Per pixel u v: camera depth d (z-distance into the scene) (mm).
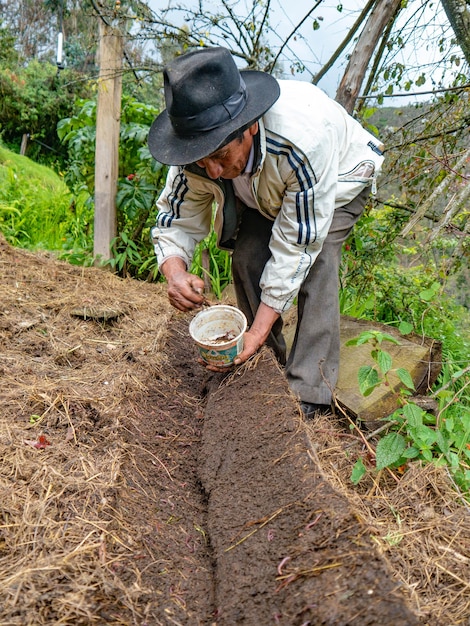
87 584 1257
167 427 2113
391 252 3391
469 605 1316
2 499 1486
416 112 3506
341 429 2119
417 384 2312
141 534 1524
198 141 1594
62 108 16719
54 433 1849
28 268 3490
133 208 3795
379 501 1689
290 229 1893
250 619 1213
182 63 1586
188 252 2260
